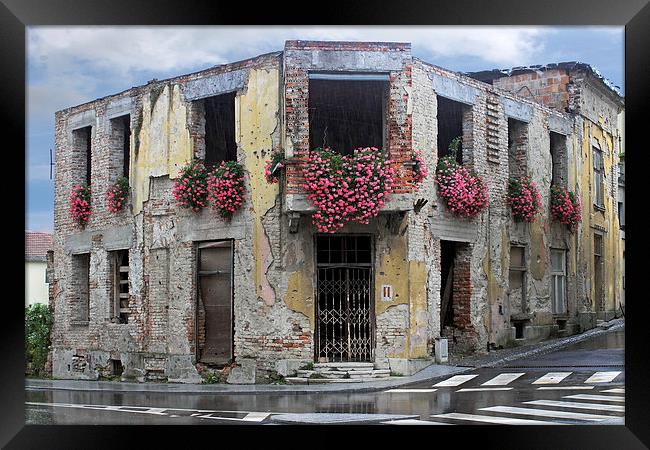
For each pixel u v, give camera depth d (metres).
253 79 17.03
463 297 18.83
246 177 17.05
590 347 19.27
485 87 19.61
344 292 16.64
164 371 18.30
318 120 19.03
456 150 18.88
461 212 18.33
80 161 21.44
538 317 21.52
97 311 20.30
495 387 14.39
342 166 15.72
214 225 17.58
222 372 17.16
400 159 15.98
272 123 16.70
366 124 19.03
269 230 16.66
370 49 16.05
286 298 16.47
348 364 16.22
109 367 19.86
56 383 18.61
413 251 16.75
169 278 18.41
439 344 17.27
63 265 21.50
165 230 18.56
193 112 18.08
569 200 22.39
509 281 20.53
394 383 15.33
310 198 15.77
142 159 19.14
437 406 12.46
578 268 23.55
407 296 16.45
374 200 15.71
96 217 20.47
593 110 24.91
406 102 16.11
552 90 23.73
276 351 16.45
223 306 17.55
